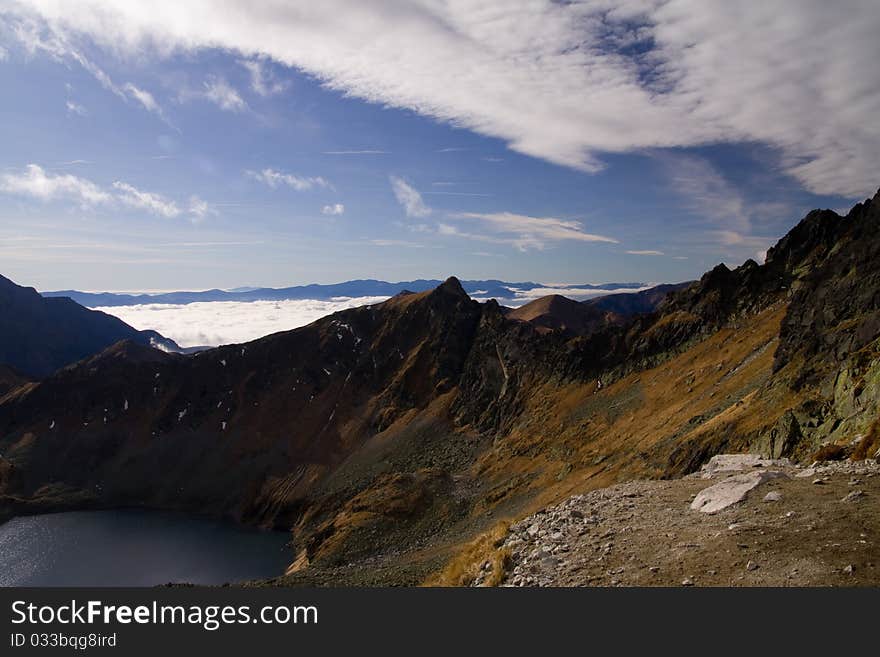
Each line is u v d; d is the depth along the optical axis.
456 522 125.25
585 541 16.86
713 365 121.94
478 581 17.02
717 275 160.75
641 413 127.56
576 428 143.88
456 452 182.50
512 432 170.00
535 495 118.00
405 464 187.38
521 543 18.53
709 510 17.23
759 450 50.12
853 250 80.62
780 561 12.64
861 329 57.44
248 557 162.50
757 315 136.75
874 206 82.56
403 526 129.12
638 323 174.62
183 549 171.88
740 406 77.25
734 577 12.38
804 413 46.75
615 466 101.25
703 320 151.75
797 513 15.25
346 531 129.00
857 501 15.47
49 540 183.25
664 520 17.34
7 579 150.62
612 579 13.73
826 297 77.75
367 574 89.12
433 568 84.94
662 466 81.25
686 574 13.06
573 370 177.75
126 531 192.00
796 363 72.00
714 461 26.77
